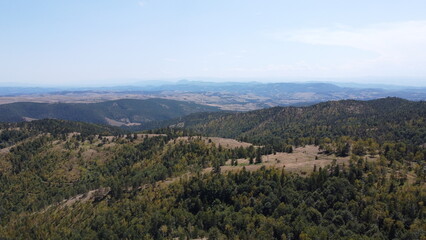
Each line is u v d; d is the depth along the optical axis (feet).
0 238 504.84
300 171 488.85
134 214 476.13
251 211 413.18
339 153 594.24
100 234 438.81
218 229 399.24
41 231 490.08
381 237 328.90
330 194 401.70
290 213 391.04
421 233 316.60
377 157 533.14
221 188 465.47
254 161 618.03
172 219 430.61
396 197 378.53
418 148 563.07
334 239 327.88
